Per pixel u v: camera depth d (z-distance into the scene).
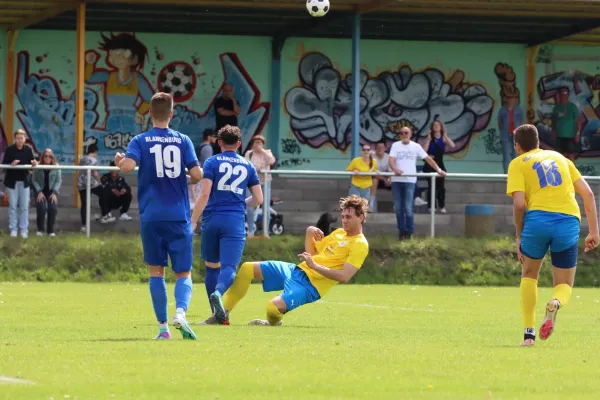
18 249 61.88
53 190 65.81
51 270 61.03
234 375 21.48
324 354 25.25
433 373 22.36
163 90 90.94
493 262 66.44
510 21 86.31
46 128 89.12
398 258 66.12
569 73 96.94
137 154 28.19
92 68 89.62
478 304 47.34
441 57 95.25
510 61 96.31
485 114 95.94
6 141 88.31
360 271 64.88
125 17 84.31
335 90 93.44
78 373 21.56
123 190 69.00
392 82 94.62
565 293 28.31
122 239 64.12
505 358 25.25
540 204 28.47
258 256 64.31
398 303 47.34
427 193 70.88
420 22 86.31
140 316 37.38
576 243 28.50
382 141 94.44
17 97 88.62
